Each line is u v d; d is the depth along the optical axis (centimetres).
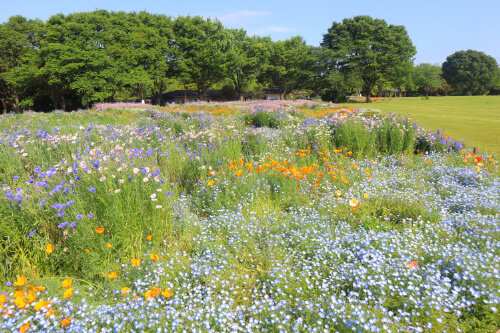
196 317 279
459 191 584
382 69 6900
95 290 341
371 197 571
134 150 601
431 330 278
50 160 579
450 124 2241
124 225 408
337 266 368
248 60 6431
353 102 7112
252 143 884
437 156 870
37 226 394
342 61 6831
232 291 341
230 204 535
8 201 398
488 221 420
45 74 4244
